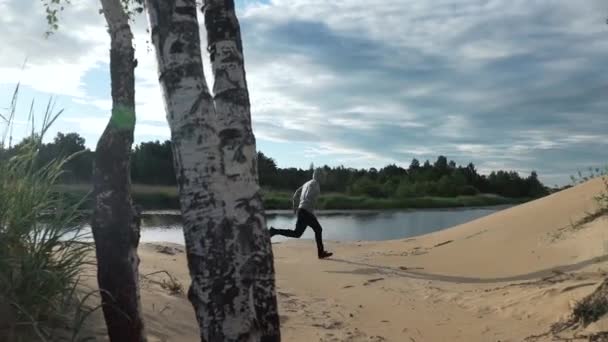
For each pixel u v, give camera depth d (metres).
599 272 8.52
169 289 7.59
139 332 4.63
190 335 6.19
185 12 4.24
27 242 4.92
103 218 4.56
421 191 51.47
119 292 4.55
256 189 4.50
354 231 24.23
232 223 4.21
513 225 13.62
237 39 4.77
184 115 4.17
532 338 6.45
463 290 9.33
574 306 6.73
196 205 4.12
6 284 4.60
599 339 5.91
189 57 4.22
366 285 10.05
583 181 15.84
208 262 4.07
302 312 8.10
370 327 7.52
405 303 8.75
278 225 24.42
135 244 4.66
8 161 5.22
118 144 4.60
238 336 4.04
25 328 4.62
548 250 11.07
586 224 11.71
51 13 6.28
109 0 4.69
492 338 6.70
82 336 4.87
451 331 7.20
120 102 4.64
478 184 57.44
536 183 59.19
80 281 5.86
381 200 44.94
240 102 4.64
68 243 5.09
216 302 4.05
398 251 14.33
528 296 7.91
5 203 4.86
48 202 5.13
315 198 13.40
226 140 4.50
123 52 4.72
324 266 12.13
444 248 13.76
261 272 4.37
